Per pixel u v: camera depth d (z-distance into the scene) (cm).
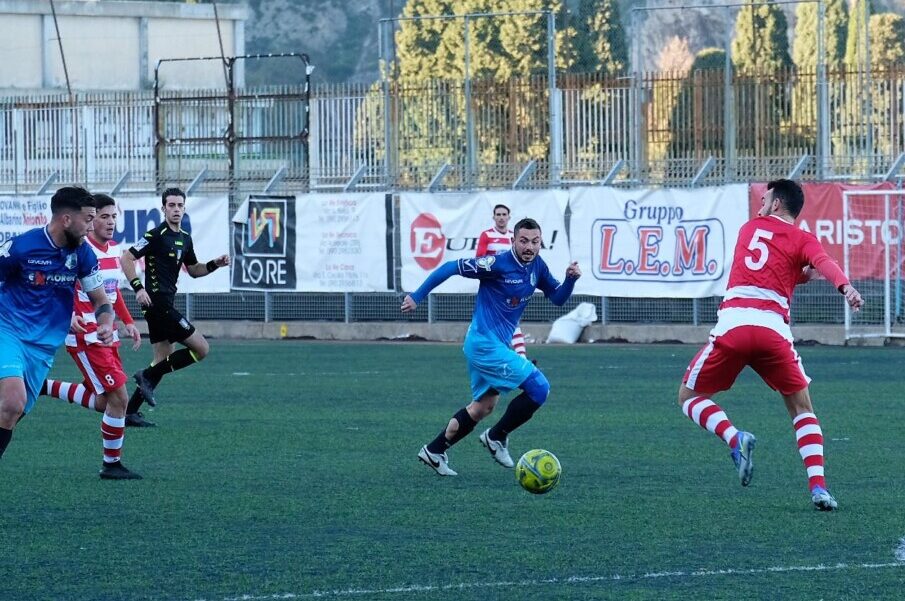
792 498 2034
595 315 5250
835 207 4850
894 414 3050
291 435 2788
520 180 5425
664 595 1435
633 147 5706
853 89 5606
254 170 5847
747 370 4097
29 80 9794
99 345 2194
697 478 2231
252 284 5647
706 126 5712
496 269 2241
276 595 1444
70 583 1505
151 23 10288
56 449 2600
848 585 1477
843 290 1881
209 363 4534
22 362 1867
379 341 5447
